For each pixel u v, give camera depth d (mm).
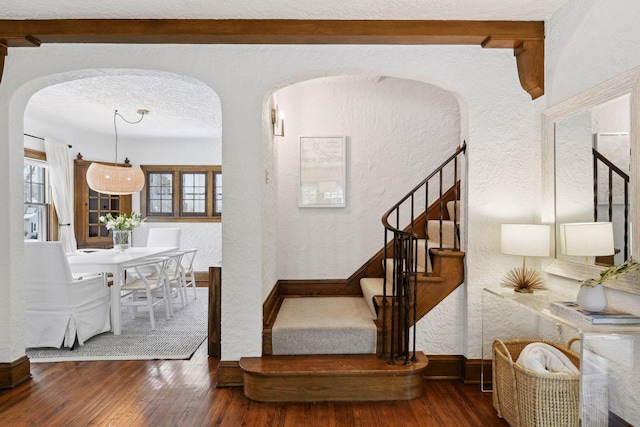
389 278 3648
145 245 7148
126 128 6320
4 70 2828
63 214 6051
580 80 2393
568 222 2508
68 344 3568
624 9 2051
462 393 2754
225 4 2445
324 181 4098
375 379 2639
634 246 1976
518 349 2666
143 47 2838
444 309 2986
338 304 3682
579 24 2361
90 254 4719
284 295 4090
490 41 2736
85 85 4230
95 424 2336
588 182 2314
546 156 2707
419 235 4109
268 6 2471
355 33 2654
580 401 1848
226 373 2844
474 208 2893
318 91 4090
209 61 2854
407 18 2643
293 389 2621
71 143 6375
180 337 3924
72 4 2432
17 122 2922
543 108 2768
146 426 2314
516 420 2215
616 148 2100
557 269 2607
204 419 2398
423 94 4098
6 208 2834
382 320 2908
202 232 7203
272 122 3564
